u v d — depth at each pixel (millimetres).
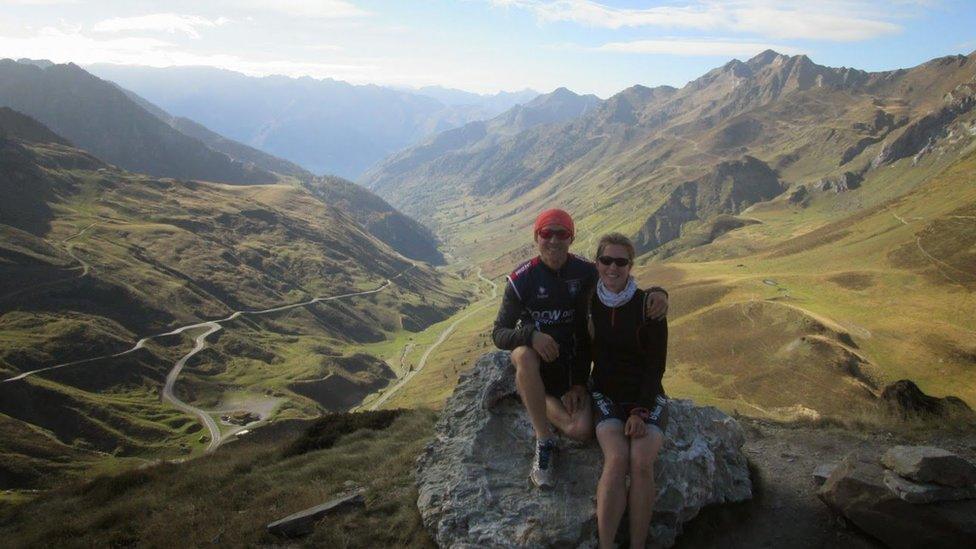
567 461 2895
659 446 2537
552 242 2646
